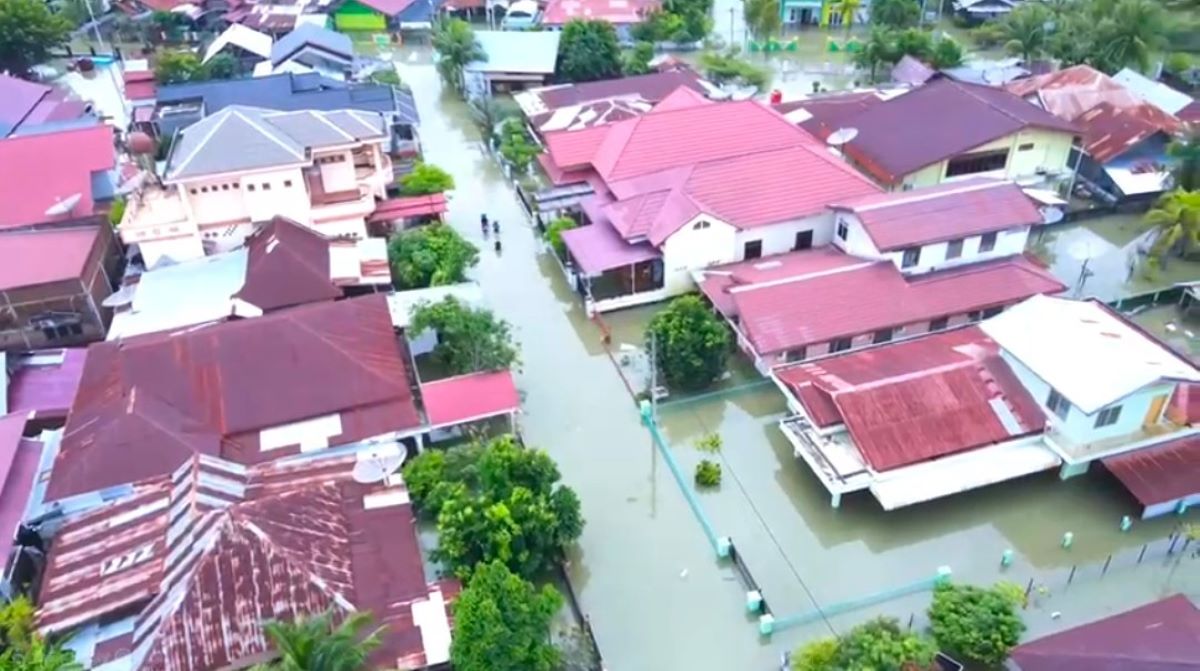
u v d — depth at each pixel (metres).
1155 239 51.53
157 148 62.00
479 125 71.56
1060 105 60.50
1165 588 32.12
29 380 40.16
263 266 44.53
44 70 82.44
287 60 74.56
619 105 62.44
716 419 41.09
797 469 38.12
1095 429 34.19
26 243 45.56
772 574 33.47
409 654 27.48
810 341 40.91
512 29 87.56
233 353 38.00
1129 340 36.00
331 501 31.81
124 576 29.50
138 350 38.00
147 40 90.19
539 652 26.91
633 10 85.00
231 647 26.84
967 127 54.44
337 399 37.28
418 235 50.19
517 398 38.66
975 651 27.77
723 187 49.03
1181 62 72.38
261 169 48.66
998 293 43.59
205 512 30.91
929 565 33.59
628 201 49.75
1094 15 72.94
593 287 50.12
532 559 31.34
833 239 49.06
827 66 80.62
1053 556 33.62
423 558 33.03
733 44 85.94
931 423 35.03
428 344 43.59
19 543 32.69
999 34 79.38
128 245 50.12
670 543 34.91
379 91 66.00
